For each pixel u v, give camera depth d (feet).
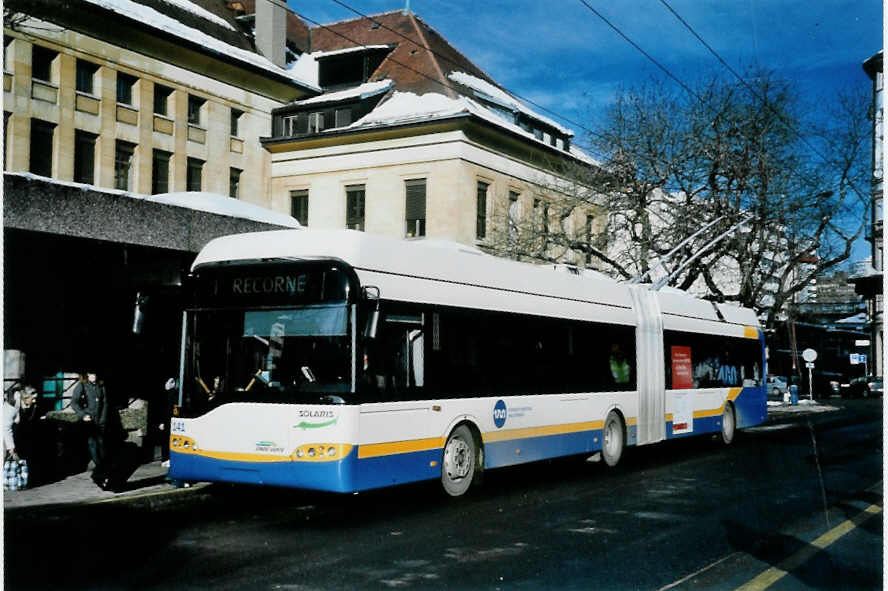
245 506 36.09
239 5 140.46
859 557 26.86
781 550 27.73
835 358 255.09
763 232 101.71
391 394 33.96
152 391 47.55
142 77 114.42
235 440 33.37
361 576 24.03
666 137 101.76
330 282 32.73
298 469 32.22
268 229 48.65
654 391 55.31
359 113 133.80
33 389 41.22
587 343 48.75
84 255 44.47
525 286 43.68
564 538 29.37
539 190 134.41
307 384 32.68
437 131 127.65
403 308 35.01
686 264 82.12
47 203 37.40
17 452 40.19
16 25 52.16
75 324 46.80
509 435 41.27
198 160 122.72
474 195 128.98
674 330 58.85
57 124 104.27
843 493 40.16
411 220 129.59
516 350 42.34
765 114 97.40
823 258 103.40
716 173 100.48
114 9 107.86
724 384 65.92
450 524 31.99
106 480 37.37
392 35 149.79
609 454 50.34
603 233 107.34
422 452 35.53
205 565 25.30
